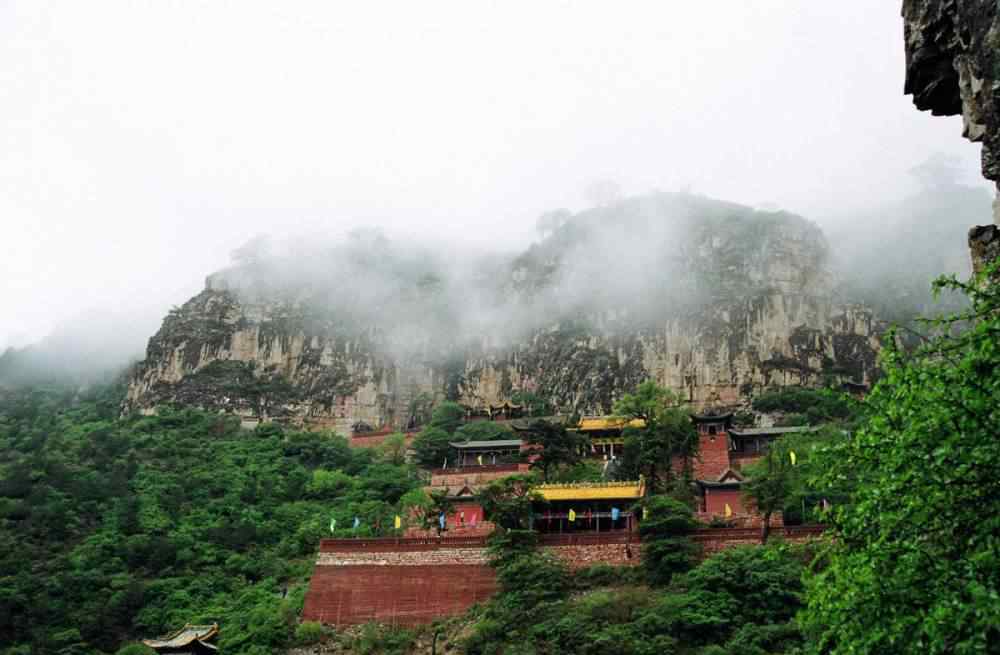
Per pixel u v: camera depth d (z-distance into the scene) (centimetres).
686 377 18150
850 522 2762
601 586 8094
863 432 2792
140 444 15812
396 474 14250
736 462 12350
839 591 2625
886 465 2619
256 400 19750
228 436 16950
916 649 2372
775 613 6975
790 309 18188
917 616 2391
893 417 2691
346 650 8212
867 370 17325
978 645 2189
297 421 19612
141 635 9962
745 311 18250
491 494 9250
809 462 3450
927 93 3250
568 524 9394
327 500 13412
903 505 2569
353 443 16962
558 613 7612
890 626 2430
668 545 8012
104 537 11831
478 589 8356
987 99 2708
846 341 17838
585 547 8462
